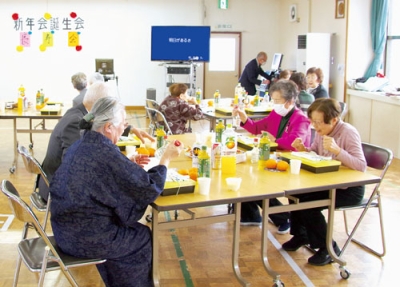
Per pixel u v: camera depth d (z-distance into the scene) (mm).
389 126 6543
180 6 10852
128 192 2348
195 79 10609
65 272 2316
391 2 7449
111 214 2361
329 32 8445
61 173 2344
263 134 3197
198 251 3531
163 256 3439
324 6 8656
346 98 7703
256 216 4000
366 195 4871
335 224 4051
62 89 10758
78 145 2355
